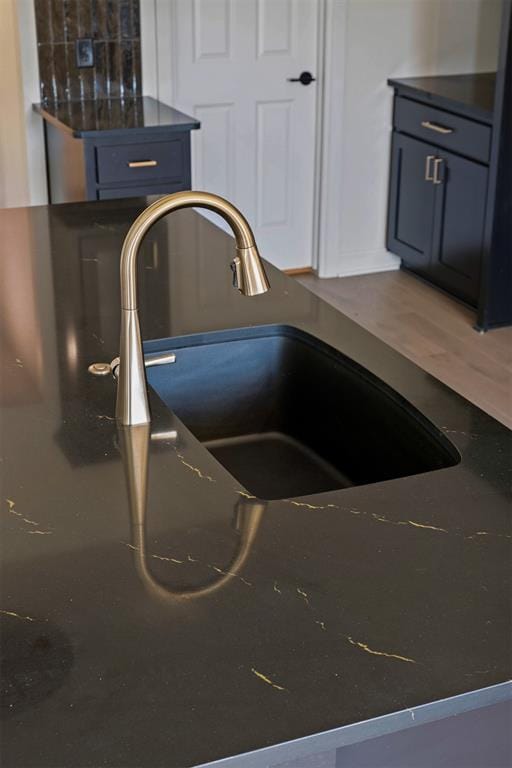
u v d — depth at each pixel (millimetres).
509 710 1274
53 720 1078
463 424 1709
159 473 1552
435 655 1171
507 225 4387
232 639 1196
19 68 4387
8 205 4715
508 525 1423
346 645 1186
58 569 1325
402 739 1229
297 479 2057
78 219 2775
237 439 2148
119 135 3959
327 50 4832
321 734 1062
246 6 4707
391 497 1493
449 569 1325
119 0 4414
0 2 4355
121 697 1108
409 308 4836
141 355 1677
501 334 4535
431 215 4852
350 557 1348
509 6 4039
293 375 2117
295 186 5125
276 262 5246
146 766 1022
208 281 2324
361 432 1960
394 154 5062
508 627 1219
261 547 1370
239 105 4867
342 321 2125
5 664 1159
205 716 1082
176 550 1363
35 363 1921
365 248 5289
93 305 2195
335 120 4965
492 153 4281
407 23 4918
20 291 2266
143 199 2967
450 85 4820
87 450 1616
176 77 4703
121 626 1220
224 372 2088
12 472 1552
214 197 1529
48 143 4480
